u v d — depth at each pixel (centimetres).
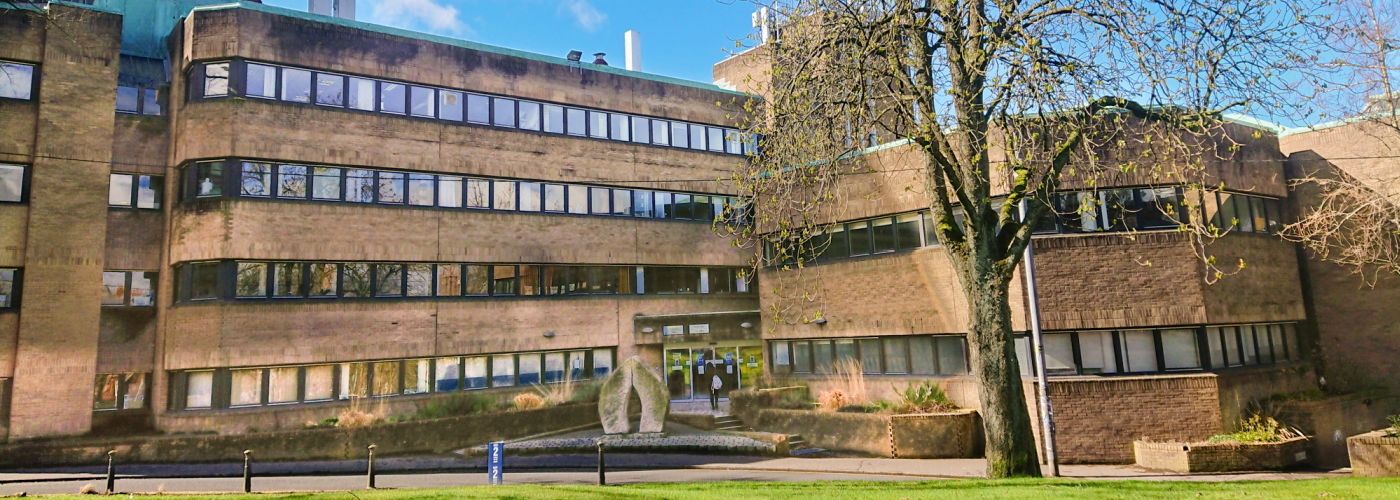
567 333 2950
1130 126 2130
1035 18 1263
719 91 3453
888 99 1381
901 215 2448
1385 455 1756
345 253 2588
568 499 1156
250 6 2630
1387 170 2250
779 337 2756
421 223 2728
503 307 2845
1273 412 2142
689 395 3083
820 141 1341
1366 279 2362
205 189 2481
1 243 2306
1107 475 1853
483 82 2905
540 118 3009
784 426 2505
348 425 2402
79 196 2409
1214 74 1156
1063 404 2089
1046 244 2172
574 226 3009
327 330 2548
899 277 2422
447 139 2808
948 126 1371
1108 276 2155
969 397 2247
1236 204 2314
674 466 2116
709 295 3291
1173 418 2058
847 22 1311
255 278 2484
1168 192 2200
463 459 2305
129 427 2411
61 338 2331
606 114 3159
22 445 2114
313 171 2592
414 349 2672
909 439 2175
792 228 1484
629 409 2842
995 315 1387
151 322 2514
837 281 2588
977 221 1405
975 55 1307
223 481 1916
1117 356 2162
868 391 2497
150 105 2614
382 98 2728
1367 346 2356
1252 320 2245
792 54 1394
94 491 1504
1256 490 1177
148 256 2533
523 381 2881
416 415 2580
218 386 2403
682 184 3275
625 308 3091
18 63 2397
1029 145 1372
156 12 2797
